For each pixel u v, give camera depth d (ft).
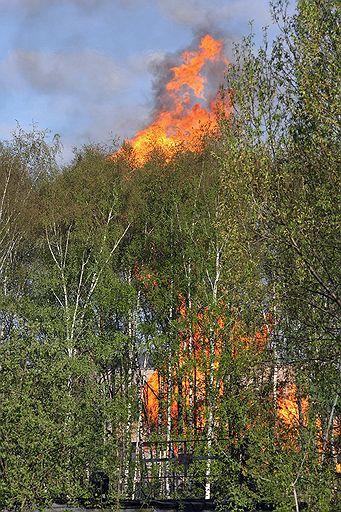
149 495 116.06
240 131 94.79
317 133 86.69
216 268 139.95
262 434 100.12
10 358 94.63
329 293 85.35
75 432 96.63
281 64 92.68
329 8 89.04
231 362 124.16
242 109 94.58
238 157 94.84
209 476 119.24
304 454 91.20
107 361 148.87
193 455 127.95
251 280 106.73
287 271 92.63
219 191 134.10
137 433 155.94
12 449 90.89
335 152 86.58
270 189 90.89
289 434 98.99
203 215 153.28
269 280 103.76
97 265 155.33
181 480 139.13
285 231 87.30
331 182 86.74
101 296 153.28
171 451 147.43
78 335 144.05
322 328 91.40
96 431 108.06
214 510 104.42
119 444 136.98
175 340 149.07
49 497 92.17
